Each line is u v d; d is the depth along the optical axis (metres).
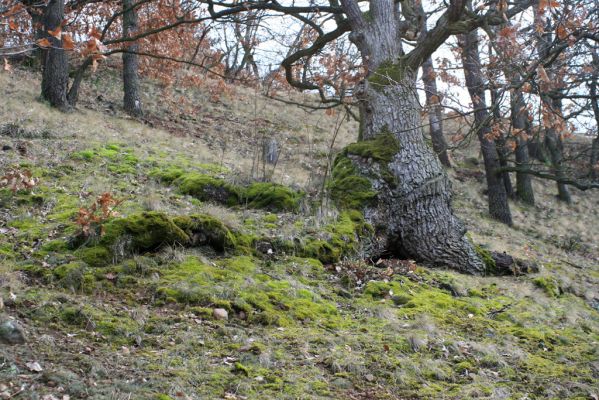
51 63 14.79
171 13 14.95
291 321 6.23
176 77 22.59
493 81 7.91
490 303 8.16
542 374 5.98
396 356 5.77
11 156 9.72
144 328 5.41
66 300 5.51
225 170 11.86
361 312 6.95
